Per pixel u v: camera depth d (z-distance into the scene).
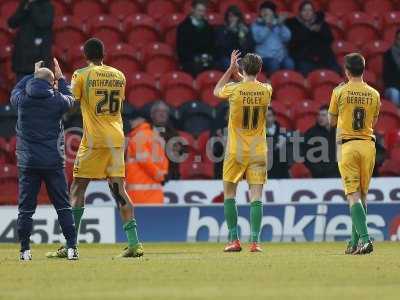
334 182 62.34
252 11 81.44
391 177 63.00
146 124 62.00
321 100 73.12
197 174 64.19
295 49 75.69
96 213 60.41
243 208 60.88
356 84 46.09
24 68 69.31
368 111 45.94
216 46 74.38
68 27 77.12
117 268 38.75
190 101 69.56
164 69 75.56
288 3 81.25
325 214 61.34
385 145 67.56
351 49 77.94
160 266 39.59
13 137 66.94
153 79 72.50
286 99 73.00
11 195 63.41
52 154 42.38
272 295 29.80
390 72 74.69
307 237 61.16
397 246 55.91
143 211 60.94
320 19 75.62
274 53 74.44
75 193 45.22
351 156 45.97
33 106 42.16
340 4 82.31
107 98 44.19
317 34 75.56
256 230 48.94
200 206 61.00
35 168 42.28
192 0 81.31
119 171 44.66
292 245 57.09
